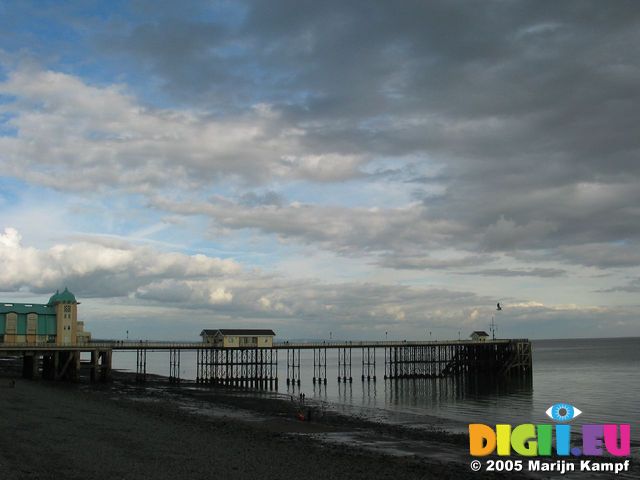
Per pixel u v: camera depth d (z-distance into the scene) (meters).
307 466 34.47
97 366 91.81
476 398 86.69
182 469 31.56
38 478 27.73
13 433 38.03
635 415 68.50
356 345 116.56
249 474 31.45
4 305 99.31
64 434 39.19
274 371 154.88
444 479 33.81
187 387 95.00
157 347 100.19
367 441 46.66
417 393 94.38
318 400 80.00
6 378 84.56
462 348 133.12
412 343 122.62
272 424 54.31
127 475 29.52
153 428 44.81
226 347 106.88
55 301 103.44
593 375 131.25
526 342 132.50
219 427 48.81
